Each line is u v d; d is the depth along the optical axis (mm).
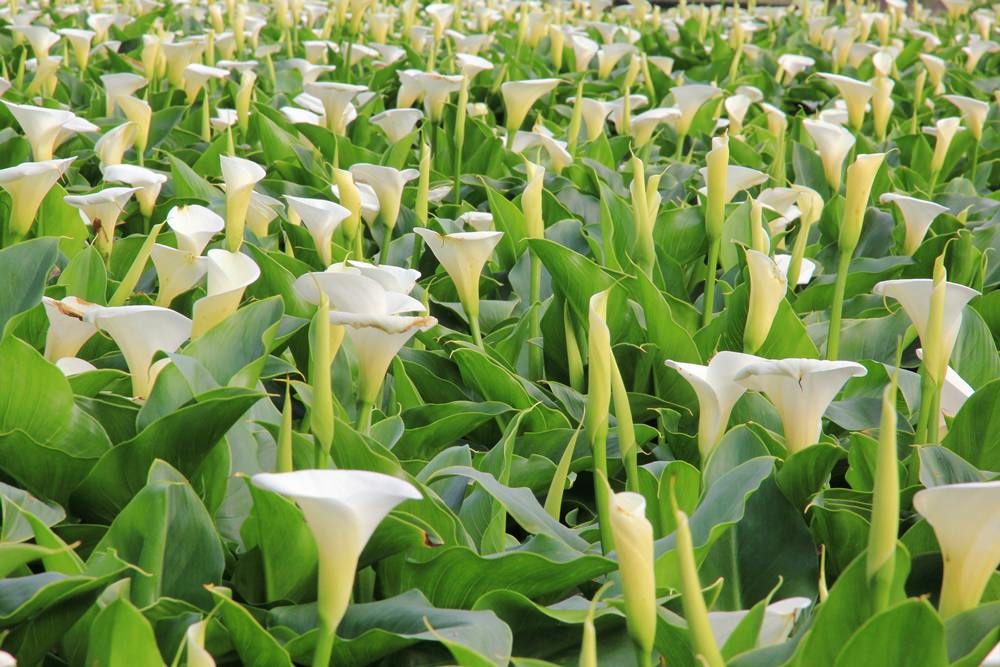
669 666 1886
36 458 2230
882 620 1504
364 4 7770
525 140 5547
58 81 6609
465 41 7812
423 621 1903
